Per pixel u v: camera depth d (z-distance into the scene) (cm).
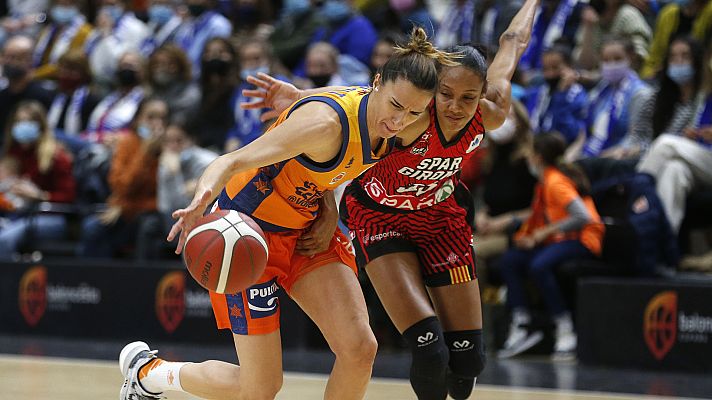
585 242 1395
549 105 1569
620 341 1341
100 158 1808
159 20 2062
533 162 1441
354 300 744
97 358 1439
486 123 827
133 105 1877
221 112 1742
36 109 1758
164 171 1638
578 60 1717
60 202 1778
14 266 1756
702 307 1288
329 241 756
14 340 1670
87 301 1694
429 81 657
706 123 1449
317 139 675
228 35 1959
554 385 1178
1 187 1748
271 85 862
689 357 1292
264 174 729
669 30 1644
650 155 1424
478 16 1827
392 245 853
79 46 2106
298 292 757
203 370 791
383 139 707
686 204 1431
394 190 821
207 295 1595
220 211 696
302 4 1883
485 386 1169
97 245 1706
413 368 827
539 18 1755
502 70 872
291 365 1364
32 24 2320
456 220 855
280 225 738
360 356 729
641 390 1142
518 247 1429
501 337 1478
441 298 861
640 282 1331
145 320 1647
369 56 1828
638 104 1515
